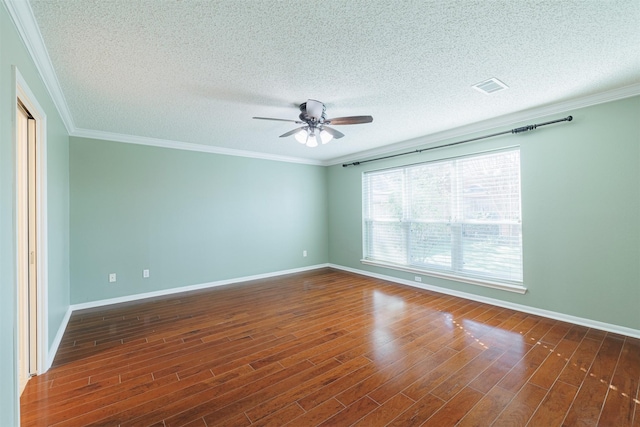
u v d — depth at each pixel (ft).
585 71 7.72
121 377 7.00
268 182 18.02
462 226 13.16
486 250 12.34
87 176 12.44
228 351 8.30
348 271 19.16
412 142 14.75
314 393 6.33
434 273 14.07
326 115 10.77
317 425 5.37
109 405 5.98
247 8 5.13
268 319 10.75
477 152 12.42
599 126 9.34
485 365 7.36
